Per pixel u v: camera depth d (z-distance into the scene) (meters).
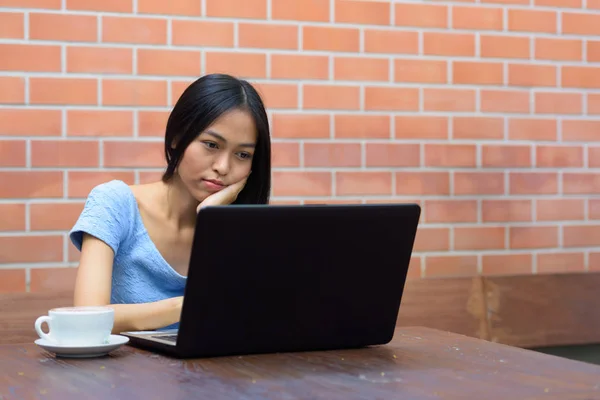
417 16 2.68
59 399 0.97
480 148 2.75
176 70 2.47
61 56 2.38
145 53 2.45
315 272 1.28
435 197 2.71
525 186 2.80
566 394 0.99
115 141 2.43
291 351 1.32
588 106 2.86
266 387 1.04
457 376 1.11
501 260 2.77
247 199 1.82
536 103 2.81
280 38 2.55
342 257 1.29
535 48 2.81
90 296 1.63
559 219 2.84
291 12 2.56
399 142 2.67
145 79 2.45
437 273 2.71
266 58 2.54
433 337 1.51
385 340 1.39
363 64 2.63
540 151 2.82
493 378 1.09
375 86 2.64
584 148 2.86
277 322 1.28
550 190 2.83
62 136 2.39
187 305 1.21
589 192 2.86
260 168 1.79
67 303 2.24
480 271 2.75
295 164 2.57
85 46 2.40
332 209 1.26
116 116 2.42
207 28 2.49
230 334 1.25
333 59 2.60
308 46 2.58
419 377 1.10
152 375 1.12
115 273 1.82
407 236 1.35
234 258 1.21
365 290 1.34
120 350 1.34
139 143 2.44
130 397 0.98
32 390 1.02
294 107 2.57
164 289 1.84
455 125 2.73
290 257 1.25
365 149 2.64
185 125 1.69
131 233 1.79
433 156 2.70
